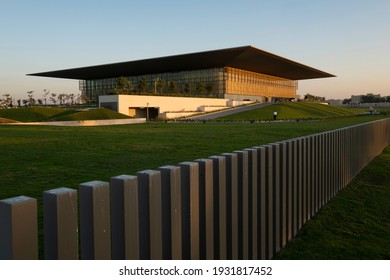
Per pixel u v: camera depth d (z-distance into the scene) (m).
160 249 2.65
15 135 19.25
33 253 1.91
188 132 23.84
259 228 4.09
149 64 72.25
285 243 4.79
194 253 2.98
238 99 79.94
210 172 3.18
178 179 2.81
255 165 3.96
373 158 12.08
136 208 2.42
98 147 14.09
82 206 2.19
